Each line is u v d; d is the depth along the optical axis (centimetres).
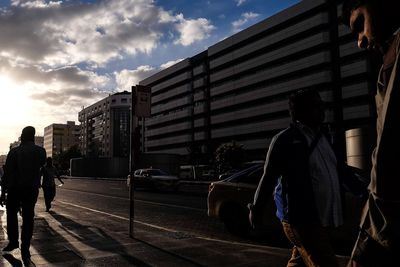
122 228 854
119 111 14638
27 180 579
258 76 8525
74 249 610
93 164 7544
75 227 856
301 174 271
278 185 307
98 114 15950
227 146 7044
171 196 2020
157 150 11950
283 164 275
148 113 736
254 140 8481
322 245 267
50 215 1116
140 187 2505
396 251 132
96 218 1052
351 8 149
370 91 6316
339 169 294
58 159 16125
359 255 147
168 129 11388
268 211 752
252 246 635
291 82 7700
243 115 8838
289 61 7962
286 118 7875
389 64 133
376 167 134
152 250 605
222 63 9588
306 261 275
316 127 293
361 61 6406
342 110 6712
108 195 2131
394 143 128
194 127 10394
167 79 11825
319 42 7156
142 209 1375
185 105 10925
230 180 876
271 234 841
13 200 591
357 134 1738
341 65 6825
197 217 1148
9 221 595
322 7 7300
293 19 7844
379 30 138
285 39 7962
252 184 828
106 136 15025
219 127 9694
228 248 619
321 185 273
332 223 273
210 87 10112
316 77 7150
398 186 129
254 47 8669
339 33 6838
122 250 604
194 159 9144
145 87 731
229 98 9275
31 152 591
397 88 126
